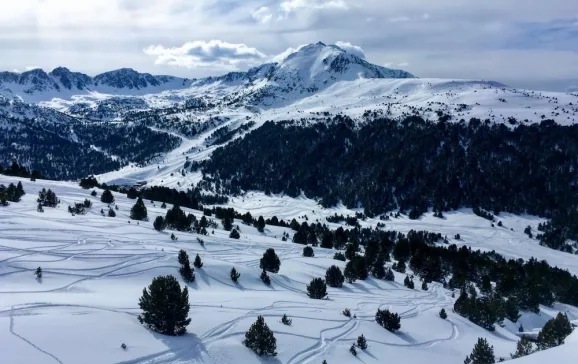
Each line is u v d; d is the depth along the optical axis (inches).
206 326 1181.7
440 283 3122.5
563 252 6609.3
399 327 1641.2
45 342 861.2
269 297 1726.1
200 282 1825.8
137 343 961.5
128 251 1953.7
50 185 3750.0
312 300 1825.8
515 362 644.7
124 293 1434.5
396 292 2459.4
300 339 1283.2
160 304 1045.8
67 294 1302.9
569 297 3154.5
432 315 2015.3
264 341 1099.9
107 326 1013.8
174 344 1012.5
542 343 1573.6
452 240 6791.3
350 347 1326.3
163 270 1808.6
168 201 4726.9
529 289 2659.9
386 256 3732.8
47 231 2059.5
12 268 1461.6
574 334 789.2
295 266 2559.1
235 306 1462.8
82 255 1776.6
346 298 2057.1
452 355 1515.7
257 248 2829.7
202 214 4249.5
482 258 3946.9
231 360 1018.7
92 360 837.2
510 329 2215.8
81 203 3078.2
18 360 767.7
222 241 2763.3
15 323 932.6
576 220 7711.6
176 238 2445.9
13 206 2586.1
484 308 2091.5
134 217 2933.1
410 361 1350.9
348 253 3216.0
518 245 6727.4
